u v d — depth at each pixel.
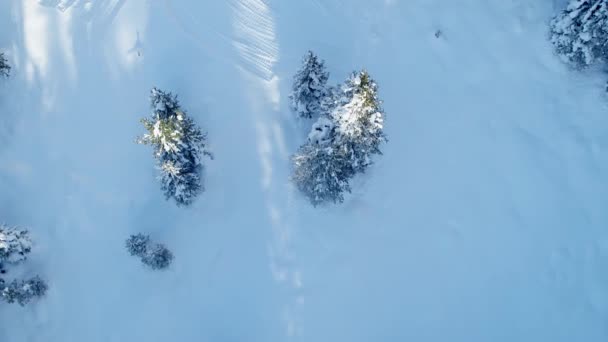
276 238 27.72
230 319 26.81
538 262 27.78
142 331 26.70
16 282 26.08
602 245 27.97
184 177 25.34
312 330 26.69
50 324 26.77
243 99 29.22
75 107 28.97
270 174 28.44
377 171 28.53
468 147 29.16
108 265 27.38
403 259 27.61
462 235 27.98
